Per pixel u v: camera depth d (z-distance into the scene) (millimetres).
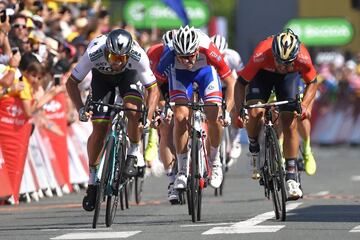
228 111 26078
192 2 69625
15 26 32250
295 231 20656
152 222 23391
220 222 22922
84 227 22453
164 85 27297
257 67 24109
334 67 69062
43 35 35125
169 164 27781
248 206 27172
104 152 22719
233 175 42969
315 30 75062
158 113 24578
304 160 29969
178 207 27391
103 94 23828
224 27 73312
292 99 23781
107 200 22391
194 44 23922
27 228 22578
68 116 35438
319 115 67750
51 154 33906
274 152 23094
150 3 66688
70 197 32938
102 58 23047
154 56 27812
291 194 23734
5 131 30344
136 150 23672
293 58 23281
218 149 26047
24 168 31469
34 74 30891
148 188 36188
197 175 23422
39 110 33344
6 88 30219
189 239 19797
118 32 22359
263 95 24531
